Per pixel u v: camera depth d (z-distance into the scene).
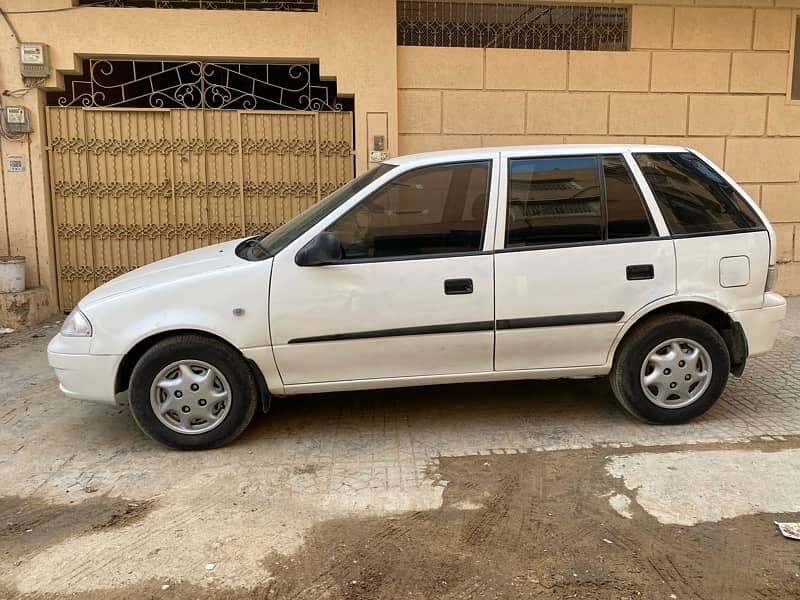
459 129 7.82
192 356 4.00
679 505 3.46
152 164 7.57
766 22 8.02
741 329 4.34
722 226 4.33
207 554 3.09
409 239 4.09
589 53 7.85
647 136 8.09
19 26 7.12
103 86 7.49
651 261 4.19
